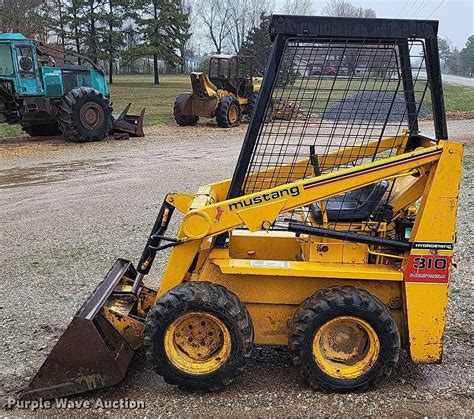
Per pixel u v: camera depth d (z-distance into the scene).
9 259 7.26
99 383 3.98
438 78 3.89
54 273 6.72
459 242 7.52
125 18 52.72
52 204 10.03
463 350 4.73
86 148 16.06
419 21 3.81
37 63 16.36
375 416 3.81
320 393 4.05
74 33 51.34
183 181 11.73
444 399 4.01
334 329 4.05
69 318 5.46
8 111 16.84
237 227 3.98
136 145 16.70
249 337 3.95
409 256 3.97
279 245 4.72
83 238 8.08
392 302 4.18
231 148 16.22
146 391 4.15
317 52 3.96
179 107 21.05
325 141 6.16
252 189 4.57
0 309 5.70
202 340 4.06
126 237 8.08
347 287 3.99
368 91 4.12
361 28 3.81
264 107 4.01
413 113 4.33
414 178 4.29
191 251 4.12
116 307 4.32
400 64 4.04
